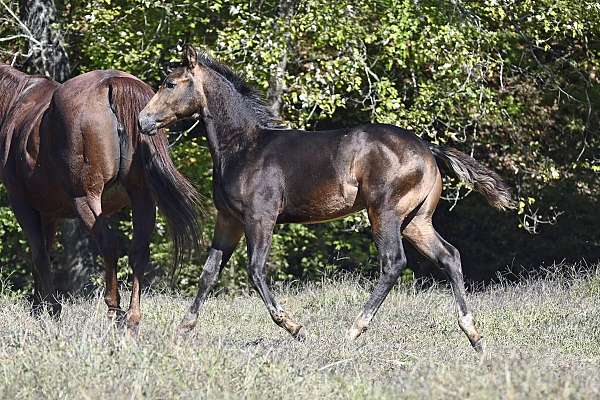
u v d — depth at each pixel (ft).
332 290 54.54
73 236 73.92
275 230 76.89
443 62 63.31
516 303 48.80
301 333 36.24
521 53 73.61
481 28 64.03
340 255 81.41
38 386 25.59
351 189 36.37
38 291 38.63
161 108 36.22
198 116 37.42
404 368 30.37
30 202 38.50
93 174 35.86
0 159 38.73
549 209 79.61
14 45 71.61
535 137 78.28
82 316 37.11
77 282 73.97
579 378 26.30
